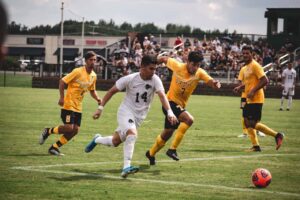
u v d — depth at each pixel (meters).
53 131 11.10
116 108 26.59
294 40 50.78
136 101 8.54
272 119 22.92
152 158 9.91
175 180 8.40
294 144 14.20
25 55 94.62
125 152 8.33
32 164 9.60
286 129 18.66
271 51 45.81
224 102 33.19
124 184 7.93
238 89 12.89
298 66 41.66
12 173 8.62
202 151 12.26
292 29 51.00
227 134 16.39
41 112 22.50
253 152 12.36
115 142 8.98
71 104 10.84
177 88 9.98
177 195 7.22
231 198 7.11
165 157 11.05
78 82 10.83
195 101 34.06
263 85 12.13
